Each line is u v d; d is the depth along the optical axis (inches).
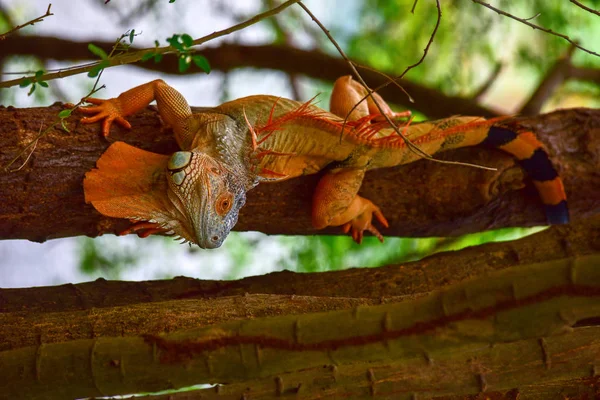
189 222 314.3
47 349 249.4
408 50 690.2
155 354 241.9
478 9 649.0
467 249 364.8
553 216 404.8
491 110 631.8
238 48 646.5
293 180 375.2
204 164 315.6
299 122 350.9
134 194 318.7
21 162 327.6
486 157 396.5
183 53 274.2
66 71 283.4
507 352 272.1
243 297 303.6
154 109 357.4
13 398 247.8
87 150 336.5
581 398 299.1
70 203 335.0
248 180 335.6
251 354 235.3
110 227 346.3
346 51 708.7
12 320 292.4
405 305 227.5
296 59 646.5
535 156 393.4
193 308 295.3
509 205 405.7
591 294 212.5
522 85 905.5
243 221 378.3
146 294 358.3
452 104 630.5
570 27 659.4
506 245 360.5
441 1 678.5
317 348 231.6
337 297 323.6
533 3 652.7
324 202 366.0
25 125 334.3
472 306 219.1
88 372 243.8
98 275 623.8
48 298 348.2
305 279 366.6
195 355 239.1
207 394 257.6
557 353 272.1
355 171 370.0
